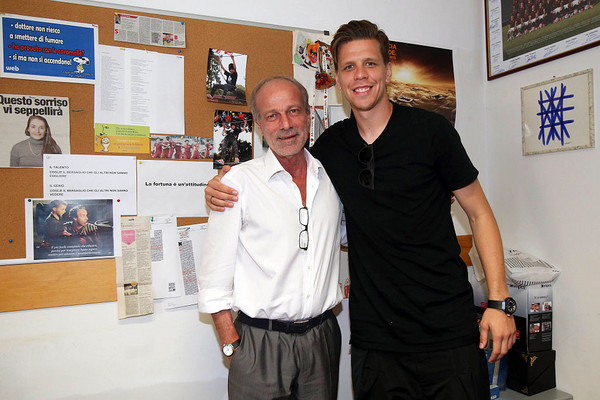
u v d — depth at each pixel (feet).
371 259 4.07
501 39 6.49
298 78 5.65
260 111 4.07
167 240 5.05
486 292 6.10
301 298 3.95
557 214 5.74
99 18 4.76
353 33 4.03
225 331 3.99
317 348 4.03
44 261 4.59
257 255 3.97
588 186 5.34
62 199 4.65
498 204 6.68
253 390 3.83
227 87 5.30
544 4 5.79
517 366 5.75
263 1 5.51
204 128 5.22
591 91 5.25
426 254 3.96
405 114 4.12
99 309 4.80
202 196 5.20
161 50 5.02
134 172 4.91
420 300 3.87
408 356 3.96
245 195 4.03
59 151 4.63
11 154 4.48
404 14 6.32
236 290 4.10
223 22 5.29
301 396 3.98
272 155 4.19
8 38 4.46
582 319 5.44
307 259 4.02
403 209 3.95
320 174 4.36
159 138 5.01
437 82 6.47
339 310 5.83
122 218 4.86
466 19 6.75
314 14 5.79
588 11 5.24
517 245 6.36
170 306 5.06
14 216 4.50
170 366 5.08
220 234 3.94
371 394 4.18
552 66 5.76
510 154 6.44
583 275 5.42
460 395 3.80
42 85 4.58
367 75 3.96
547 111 5.81
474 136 6.81
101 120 4.77
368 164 4.07
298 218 4.04
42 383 4.60
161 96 5.02
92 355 4.78
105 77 4.78
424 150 3.95
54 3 4.60
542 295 5.70
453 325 3.86
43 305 4.58
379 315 4.03
